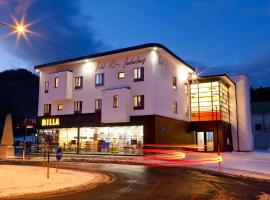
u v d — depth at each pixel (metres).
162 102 32.28
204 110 37.94
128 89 31.78
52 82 37.31
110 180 14.22
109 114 32.06
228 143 38.62
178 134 35.06
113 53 33.03
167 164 22.89
